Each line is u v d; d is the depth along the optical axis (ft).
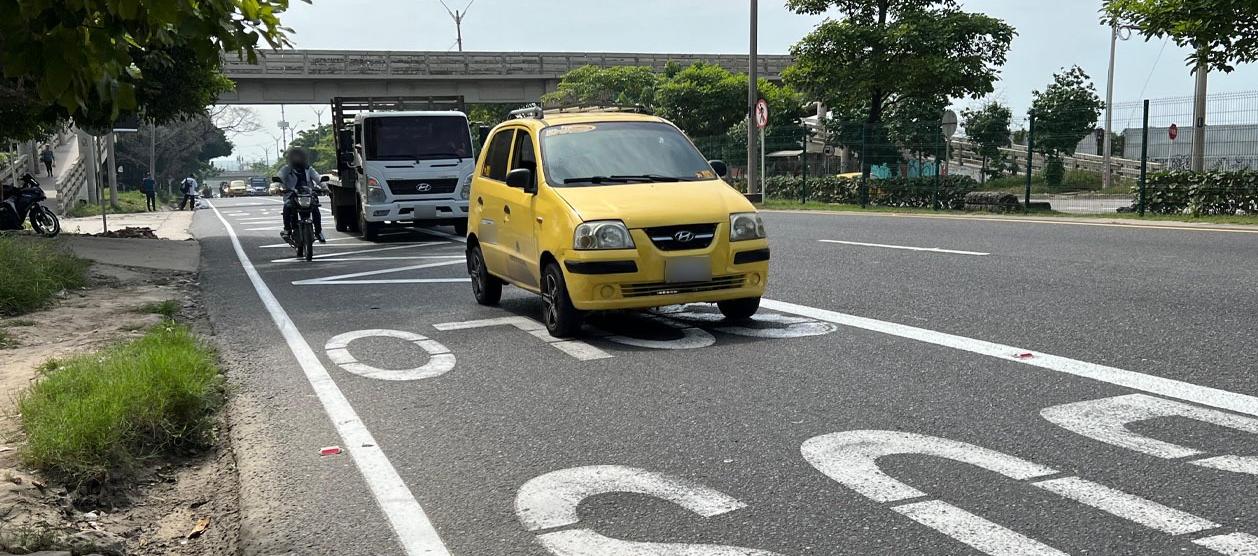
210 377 21.74
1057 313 26.91
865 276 35.76
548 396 20.58
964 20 97.86
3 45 12.57
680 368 22.54
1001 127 125.29
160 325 28.63
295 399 21.22
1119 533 12.49
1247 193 57.31
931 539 12.59
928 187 82.07
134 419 17.88
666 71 169.89
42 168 173.88
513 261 29.68
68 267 41.27
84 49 12.73
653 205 25.90
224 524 14.80
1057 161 89.20
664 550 12.61
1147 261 36.70
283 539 13.67
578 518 13.85
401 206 65.41
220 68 15.33
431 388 21.75
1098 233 48.91
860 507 13.74
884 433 16.96
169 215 128.06
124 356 22.29
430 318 31.01
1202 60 57.26
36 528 13.83
